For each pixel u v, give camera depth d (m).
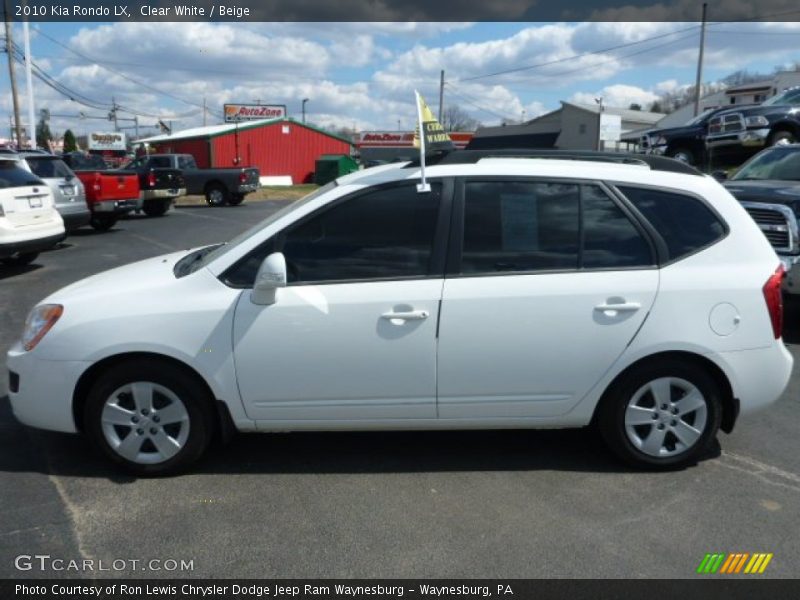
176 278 3.85
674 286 3.71
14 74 32.53
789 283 6.49
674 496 3.65
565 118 56.59
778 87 52.38
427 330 3.66
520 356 3.70
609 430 3.88
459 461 4.07
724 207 3.85
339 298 3.65
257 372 3.69
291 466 4.00
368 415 3.79
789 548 3.17
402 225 3.74
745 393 3.83
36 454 4.14
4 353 6.20
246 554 3.13
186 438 3.79
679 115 57.97
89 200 15.23
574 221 3.77
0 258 10.11
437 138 4.05
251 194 32.12
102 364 3.75
